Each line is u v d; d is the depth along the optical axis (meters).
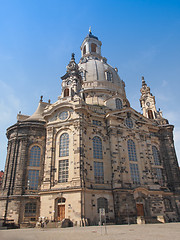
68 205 39.59
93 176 45.50
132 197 44.94
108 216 42.31
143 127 57.47
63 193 40.81
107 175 47.28
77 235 21.52
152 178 51.44
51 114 50.69
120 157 49.22
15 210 43.88
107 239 18.20
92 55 86.00
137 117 57.56
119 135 51.69
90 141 48.78
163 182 55.22
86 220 37.81
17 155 50.22
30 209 45.12
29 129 52.75
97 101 64.81
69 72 61.47
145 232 23.72
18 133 52.41
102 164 48.09
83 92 60.72
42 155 51.19
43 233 22.89
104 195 43.81
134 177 49.16
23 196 45.16
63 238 18.44
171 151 58.75
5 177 48.69
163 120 64.94
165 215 47.50
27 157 49.91
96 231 26.05
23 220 43.50
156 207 47.31
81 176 41.53
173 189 54.38
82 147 44.56
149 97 70.31
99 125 52.25
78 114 48.06
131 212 43.41
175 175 55.81
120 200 43.56
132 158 51.34
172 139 60.91
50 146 47.31
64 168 44.53
